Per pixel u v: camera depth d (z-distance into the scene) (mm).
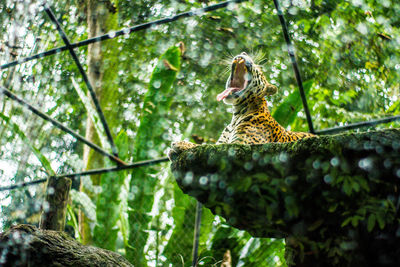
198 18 7051
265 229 3033
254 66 4754
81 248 4051
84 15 7938
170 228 6422
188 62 7191
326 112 7586
